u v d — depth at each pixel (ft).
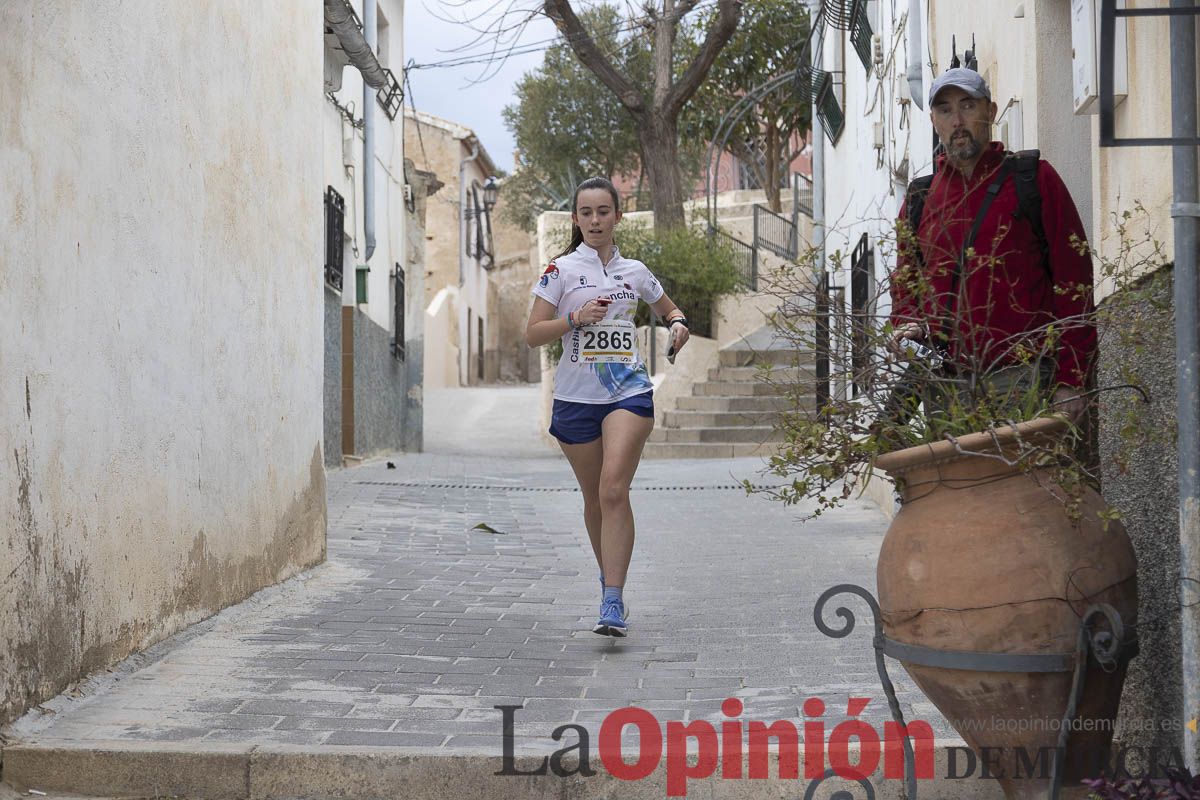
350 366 50.03
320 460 24.29
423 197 67.15
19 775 11.79
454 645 17.10
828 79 45.96
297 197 23.00
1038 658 9.41
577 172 108.99
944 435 10.10
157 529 16.15
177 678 14.78
